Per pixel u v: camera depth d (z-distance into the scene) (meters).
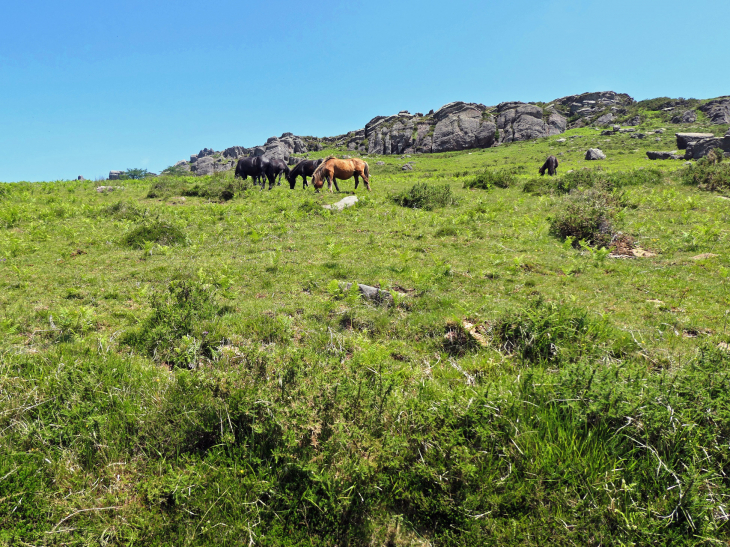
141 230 11.52
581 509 2.76
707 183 18.84
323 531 2.77
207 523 2.74
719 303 6.35
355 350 4.89
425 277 7.56
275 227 12.76
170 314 5.53
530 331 5.04
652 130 78.12
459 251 9.91
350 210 15.47
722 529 2.64
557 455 3.10
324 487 2.84
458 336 5.34
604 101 110.62
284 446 3.21
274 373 4.00
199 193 21.41
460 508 2.79
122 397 3.92
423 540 2.79
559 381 3.78
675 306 6.27
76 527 2.75
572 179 19.52
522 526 2.72
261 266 8.66
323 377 3.76
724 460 2.93
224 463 3.21
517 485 2.91
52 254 10.18
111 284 7.86
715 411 3.16
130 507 2.89
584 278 7.78
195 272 8.33
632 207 14.77
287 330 5.46
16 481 2.91
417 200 16.89
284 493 2.95
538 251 9.76
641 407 3.21
